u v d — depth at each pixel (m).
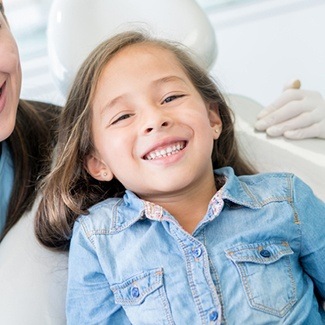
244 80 1.82
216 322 0.71
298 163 0.99
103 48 0.86
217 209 0.78
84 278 0.79
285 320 0.73
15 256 0.84
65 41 1.01
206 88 0.90
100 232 0.81
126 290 0.76
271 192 0.82
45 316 0.78
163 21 1.05
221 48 1.81
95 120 0.84
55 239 0.87
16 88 0.85
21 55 1.72
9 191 0.96
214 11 1.79
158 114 0.76
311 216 0.81
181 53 0.89
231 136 0.96
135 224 0.81
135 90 0.79
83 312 0.78
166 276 0.75
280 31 1.76
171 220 0.77
